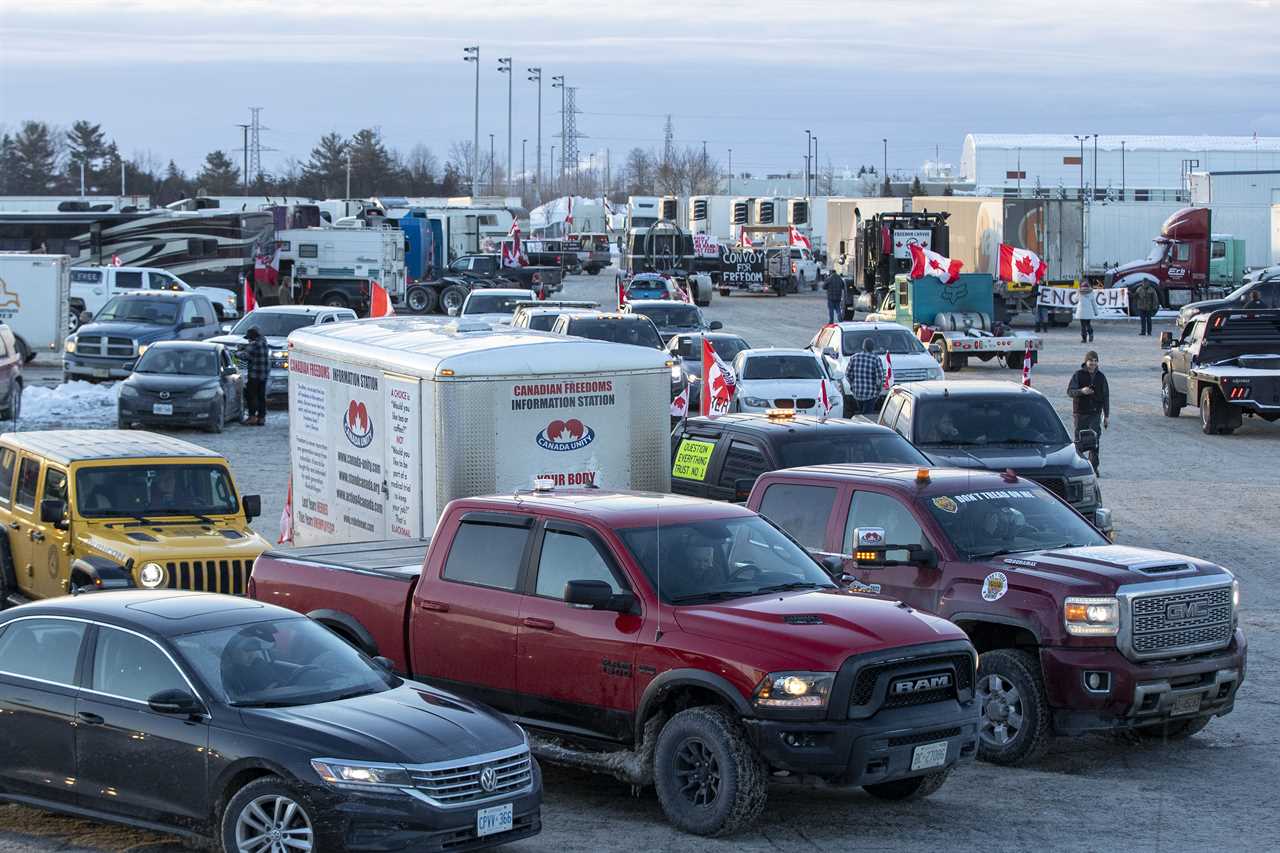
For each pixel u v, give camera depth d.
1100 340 48.38
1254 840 8.59
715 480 14.66
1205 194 69.56
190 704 8.05
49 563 14.16
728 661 8.52
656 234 70.06
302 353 14.70
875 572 10.93
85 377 34.00
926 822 8.98
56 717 8.55
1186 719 10.73
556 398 12.75
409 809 7.58
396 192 170.25
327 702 8.26
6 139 166.38
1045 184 120.00
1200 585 10.26
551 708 9.42
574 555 9.45
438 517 12.38
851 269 59.69
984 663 10.42
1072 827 8.86
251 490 22.08
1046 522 11.13
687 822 8.69
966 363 40.31
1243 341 28.72
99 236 48.44
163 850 8.53
